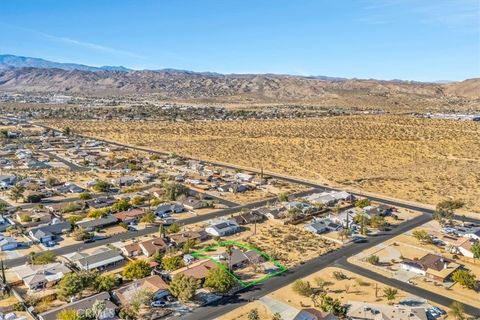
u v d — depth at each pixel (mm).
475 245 86125
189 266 79062
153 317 63156
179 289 67812
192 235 94438
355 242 94188
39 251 87125
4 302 67125
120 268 80812
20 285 72625
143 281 71625
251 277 76812
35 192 124188
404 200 128750
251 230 101250
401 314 62625
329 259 84750
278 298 69250
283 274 77938
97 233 97688
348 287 72812
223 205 121875
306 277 76688
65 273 75000
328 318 60594
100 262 80438
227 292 71188
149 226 103062
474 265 83312
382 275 77812
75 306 63688
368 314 63344
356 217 105875
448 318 63562
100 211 107375
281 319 62344
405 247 91375
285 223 105812
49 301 67062
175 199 124438
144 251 87125
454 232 99688
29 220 103500
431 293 71188
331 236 97812
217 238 94750
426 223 107562
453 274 76188
